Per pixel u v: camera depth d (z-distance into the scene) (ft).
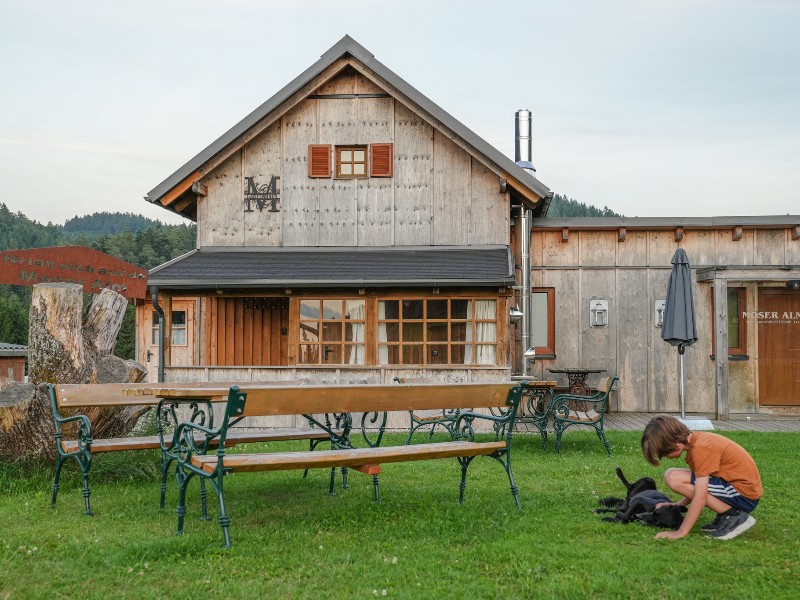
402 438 39.19
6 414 25.21
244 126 51.57
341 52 50.90
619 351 54.39
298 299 46.16
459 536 17.90
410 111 52.19
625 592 13.99
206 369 44.91
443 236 51.75
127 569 15.30
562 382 54.49
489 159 50.47
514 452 33.55
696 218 53.16
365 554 16.53
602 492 23.62
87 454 21.08
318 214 52.47
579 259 54.75
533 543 17.21
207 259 49.78
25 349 75.77
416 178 52.08
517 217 53.93
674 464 29.43
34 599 13.71
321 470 28.35
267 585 14.44
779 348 55.31
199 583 14.49
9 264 27.86
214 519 20.08
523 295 52.31
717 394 49.06
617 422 47.75
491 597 13.82
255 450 33.71
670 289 45.19
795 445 35.40
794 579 14.74
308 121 52.80
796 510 20.81
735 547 16.97
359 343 45.88
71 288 27.37
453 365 44.37
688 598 13.71
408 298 45.52
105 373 28.25
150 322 60.85
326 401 19.20
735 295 55.72
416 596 13.74
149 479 25.59
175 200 53.88
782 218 52.44
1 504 21.98
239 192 52.90
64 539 17.83
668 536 17.72
